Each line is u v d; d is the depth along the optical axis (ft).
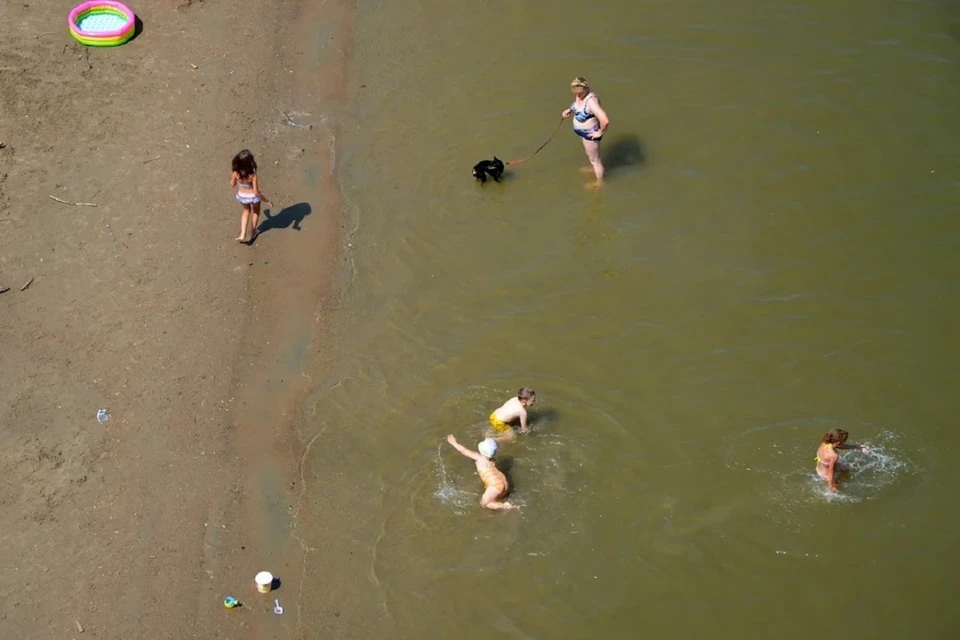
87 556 39.60
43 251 52.26
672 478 42.09
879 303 49.47
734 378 46.16
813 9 69.21
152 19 69.46
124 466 42.93
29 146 58.34
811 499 41.11
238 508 41.96
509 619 37.88
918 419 43.98
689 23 68.85
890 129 59.21
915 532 39.88
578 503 41.29
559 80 64.64
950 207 54.19
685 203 55.57
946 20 67.36
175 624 37.81
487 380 46.50
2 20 67.62
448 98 63.98
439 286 51.80
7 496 41.42
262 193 57.06
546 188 57.06
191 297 50.62
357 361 48.08
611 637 37.17
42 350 47.42
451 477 42.50
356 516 41.60
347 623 38.01
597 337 48.52
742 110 61.16
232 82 64.75
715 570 39.06
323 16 71.51
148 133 60.03
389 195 57.21
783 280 51.01
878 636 36.91
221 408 45.78
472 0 72.49
